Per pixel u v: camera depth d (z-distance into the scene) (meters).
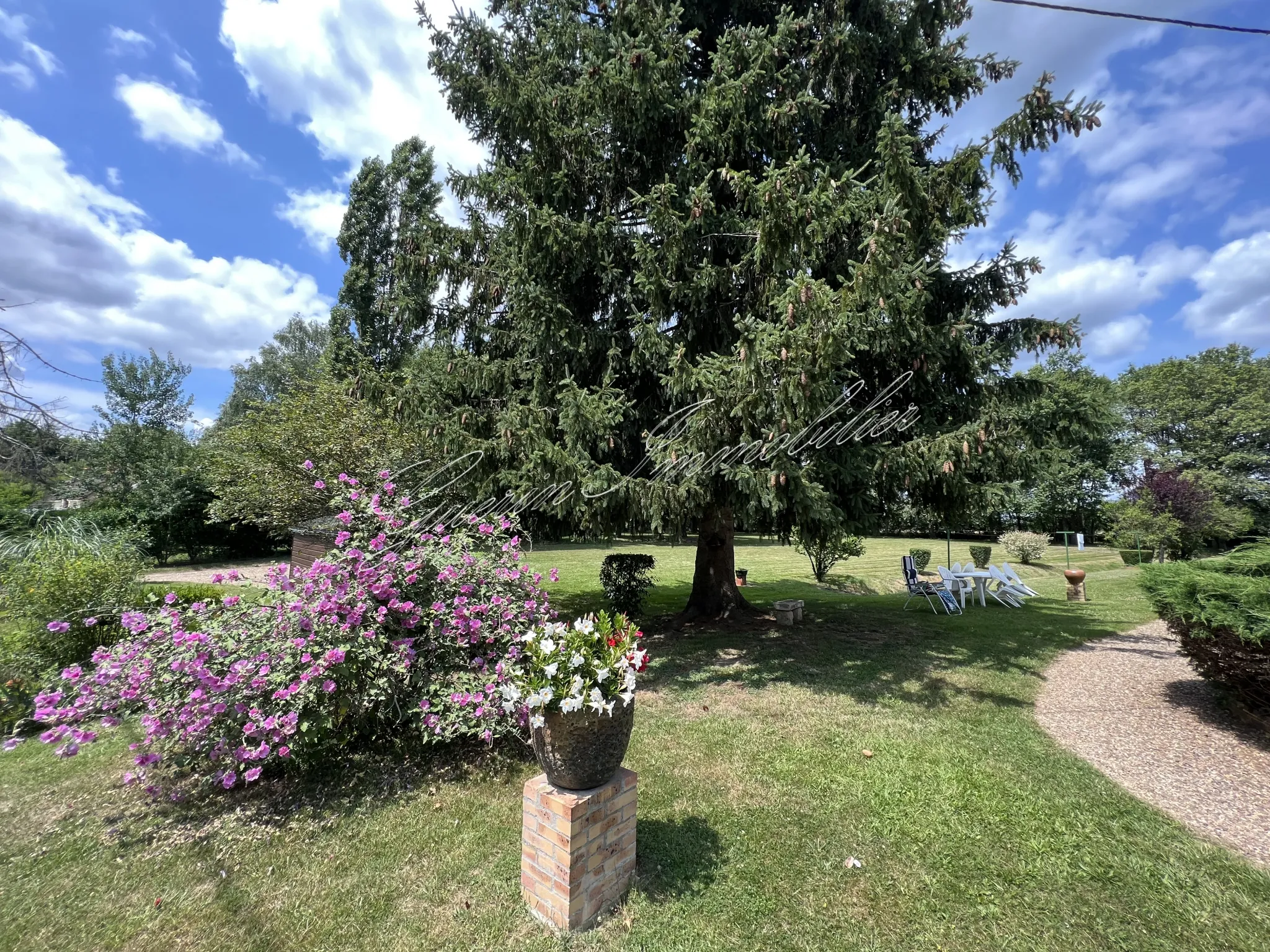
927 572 15.37
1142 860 2.70
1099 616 9.09
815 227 5.14
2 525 8.47
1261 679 4.14
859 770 3.66
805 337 4.60
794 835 2.90
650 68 5.93
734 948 2.14
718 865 2.65
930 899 2.43
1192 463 27.78
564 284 6.78
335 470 10.62
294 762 3.58
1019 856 2.73
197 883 2.60
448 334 7.91
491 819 3.11
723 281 6.07
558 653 2.38
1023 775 3.58
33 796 3.52
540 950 2.13
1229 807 3.20
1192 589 4.39
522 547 7.20
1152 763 3.79
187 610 3.87
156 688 3.33
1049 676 5.79
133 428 20.56
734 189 6.00
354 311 19.80
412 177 20.77
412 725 3.77
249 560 21.12
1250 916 2.31
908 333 5.67
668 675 5.99
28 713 4.74
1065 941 2.19
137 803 3.40
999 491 6.28
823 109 6.49
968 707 4.91
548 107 6.32
